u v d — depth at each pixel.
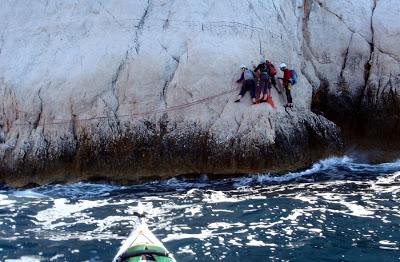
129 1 18.23
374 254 10.57
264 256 10.56
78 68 17.12
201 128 16.44
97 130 16.47
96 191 15.20
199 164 16.25
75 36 17.89
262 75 16.56
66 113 16.67
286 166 16.42
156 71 17.00
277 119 16.61
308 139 17.11
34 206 13.79
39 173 16.22
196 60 17.00
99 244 11.21
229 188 15.02
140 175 16.19
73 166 16.33
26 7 18.78
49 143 16.42
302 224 12.05
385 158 17.89
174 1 18.30
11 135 16.75
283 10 19.30
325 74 19.19
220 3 18.33
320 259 10.42
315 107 19.00
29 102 16.86
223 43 17.47
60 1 18.64
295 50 18.88
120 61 17.14
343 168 16.84
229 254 10.66
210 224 12.17
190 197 14.23
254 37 18.02
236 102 16.70
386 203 13.31
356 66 19.11
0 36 18.39
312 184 15.15
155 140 16.41
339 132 17.61
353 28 19.38
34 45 17.92
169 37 17.58
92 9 18.31
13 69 17.47
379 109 18.59
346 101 18.94
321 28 19.61
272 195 14.17
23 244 11.24
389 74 18.67
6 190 15.58
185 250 10.84
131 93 16.81
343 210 12.86
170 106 16.72
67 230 12.02
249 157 16.08
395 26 19.00
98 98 16.75
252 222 12.25
